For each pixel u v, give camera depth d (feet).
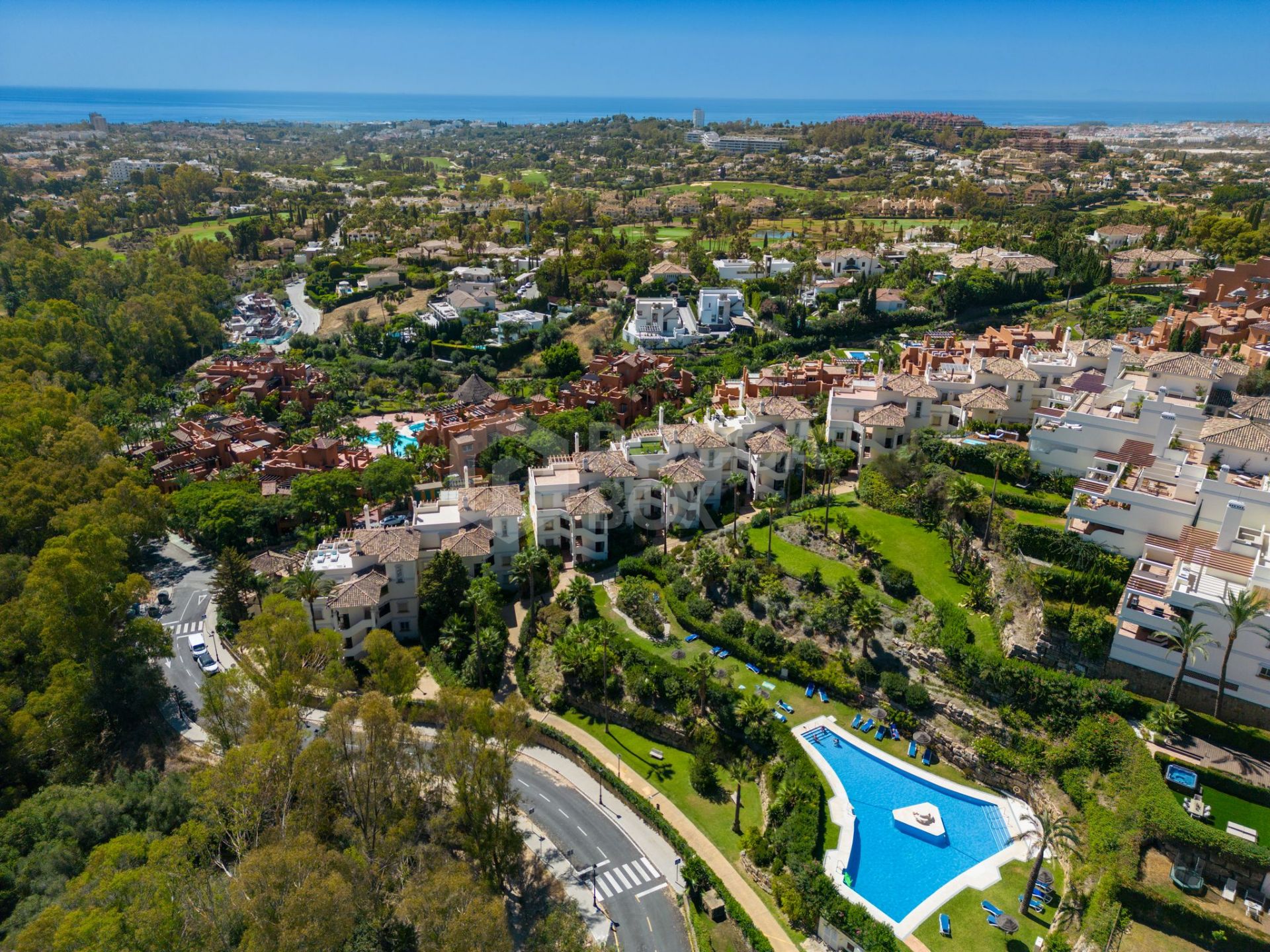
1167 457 352.69
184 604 431.84
